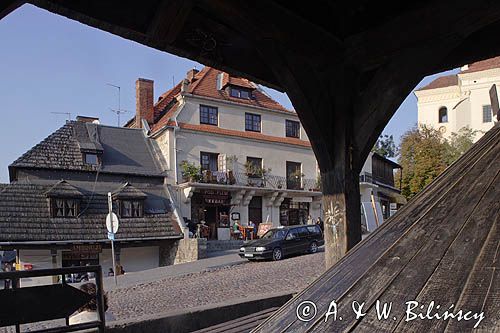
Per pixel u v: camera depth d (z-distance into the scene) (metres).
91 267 3.54
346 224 3.50
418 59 3.24
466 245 1.12
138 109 28.42
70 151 23.52
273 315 1.35
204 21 3.12
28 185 20.91
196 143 26.09
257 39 3.17
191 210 25.19
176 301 9.54
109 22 2.68
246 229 26.05
